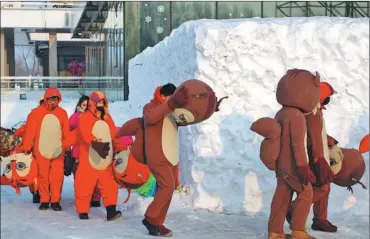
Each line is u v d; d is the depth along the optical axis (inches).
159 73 444.1
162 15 792.9
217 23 330.3
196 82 243.9
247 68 318.7
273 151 233.9
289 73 235.9
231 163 313.1
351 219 292.2
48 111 335.6
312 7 768.9
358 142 317.7
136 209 321.7
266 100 318.0
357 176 262.2
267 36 318.7
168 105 242.2
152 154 249.9
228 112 317.4
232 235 256.7
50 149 333.4
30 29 1477.6
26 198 388.2
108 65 994.1
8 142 358.0
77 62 1491.1
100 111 298.0
